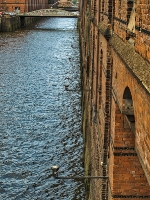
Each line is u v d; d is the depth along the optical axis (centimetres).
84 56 3192
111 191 884
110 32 1010
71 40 6569
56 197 1809
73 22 10600
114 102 867
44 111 2919
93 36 1858
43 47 5781
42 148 2283
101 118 1198
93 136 1565
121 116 840
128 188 864
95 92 1546
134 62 584
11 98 3216
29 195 1820
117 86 816
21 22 9056
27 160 2136
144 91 520
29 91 3425
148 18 525
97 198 1214
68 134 2491
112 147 877
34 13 8831
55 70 4281
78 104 3095
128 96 730
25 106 3023
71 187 1881
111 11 1026
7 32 7756
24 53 5247
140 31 576
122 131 843
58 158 2164
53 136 2456
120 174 859
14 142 2359
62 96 3297
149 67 507
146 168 530
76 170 2034
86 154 1892
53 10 8700
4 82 3712
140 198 870
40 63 4628
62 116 2817
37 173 2003
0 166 2064
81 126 2598
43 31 7931
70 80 3856
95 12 1731
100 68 1355
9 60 4753
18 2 9912
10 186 1888
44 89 3500
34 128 2581
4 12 9281
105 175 1061
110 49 1023
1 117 2778
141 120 548
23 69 4284
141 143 556
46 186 1891
